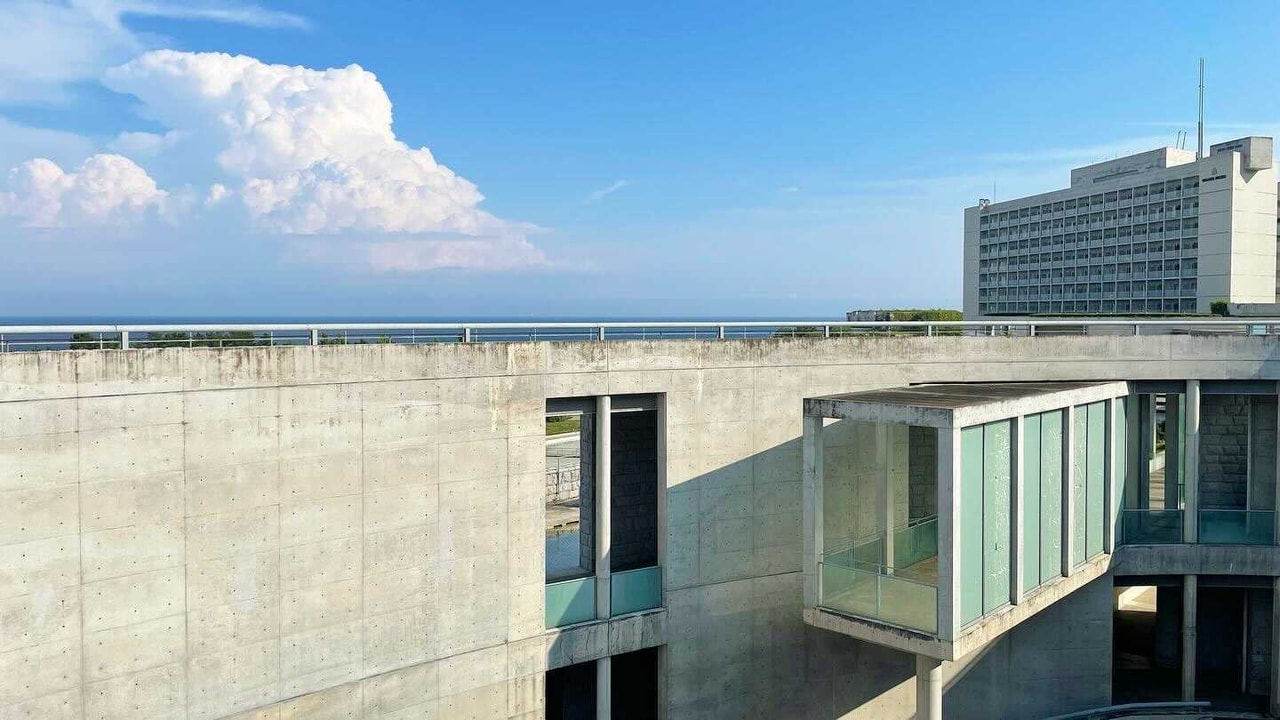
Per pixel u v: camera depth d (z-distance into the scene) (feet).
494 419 52.60
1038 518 60.54
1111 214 317.42
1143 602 98.48
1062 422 63.52
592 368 56.39
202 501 42.42
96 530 39.37
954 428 51.60
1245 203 272.72
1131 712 71.10
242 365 43.45
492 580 52.95
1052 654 71.15
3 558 36.96
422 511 49.98
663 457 59.88
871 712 69.21
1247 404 76.69
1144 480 77.00
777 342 64.08
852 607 57.98
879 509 61.26
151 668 41.19
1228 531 72.95
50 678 38.34
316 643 46.37
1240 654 78.59
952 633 51.98
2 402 36.68
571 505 105.50
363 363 47.52
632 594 59.31
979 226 386.52
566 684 68.69
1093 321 72.84
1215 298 275.59
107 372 39.42
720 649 62.54
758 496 63.62
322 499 46.32
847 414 57.31
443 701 51.13
